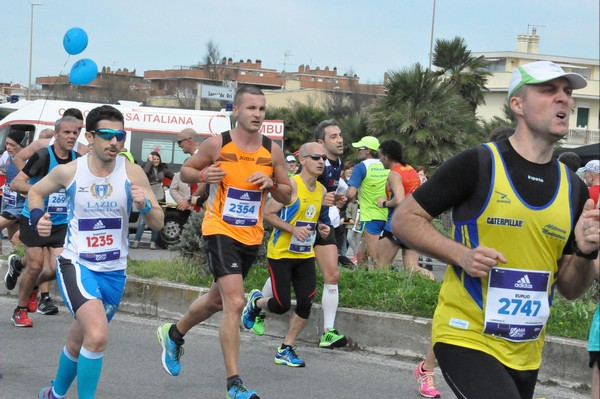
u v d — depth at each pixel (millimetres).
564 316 7781
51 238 8398
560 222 3744
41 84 77188
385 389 6840
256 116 6281
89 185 5566
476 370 3688
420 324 7797
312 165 7562
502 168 3732
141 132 19188
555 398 6664
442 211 3816
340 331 8258
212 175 6125
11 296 10555
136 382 6770
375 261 11305
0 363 7188
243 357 7770
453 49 35656
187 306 9258
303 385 6887
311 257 7582
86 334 5191
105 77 78000
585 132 57750
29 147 9297
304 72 109938
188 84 95125
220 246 6215
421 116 27266
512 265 3750
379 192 11242
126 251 5734
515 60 66250
